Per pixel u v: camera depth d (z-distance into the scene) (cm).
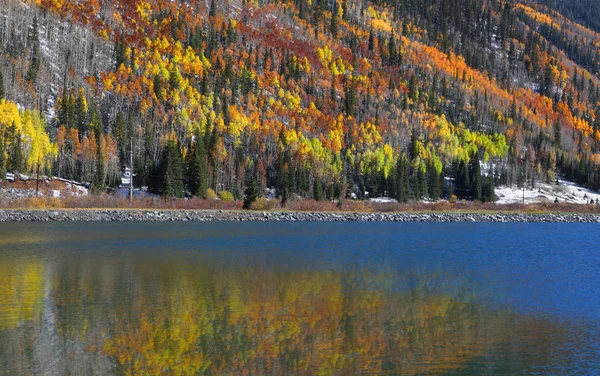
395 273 5025
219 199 14338
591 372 2536
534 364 2634
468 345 2892
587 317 3466
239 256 6009
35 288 4172
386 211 14212
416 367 2586
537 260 6094
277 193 15825
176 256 5953
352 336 3025
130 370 2516
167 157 13762
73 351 2744
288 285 4362
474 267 5481
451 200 17600
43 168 14375
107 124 19712
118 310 3512
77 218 10681
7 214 10362
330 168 18212
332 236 8538
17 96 18688
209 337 2980
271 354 2733
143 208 12281
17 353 2711
